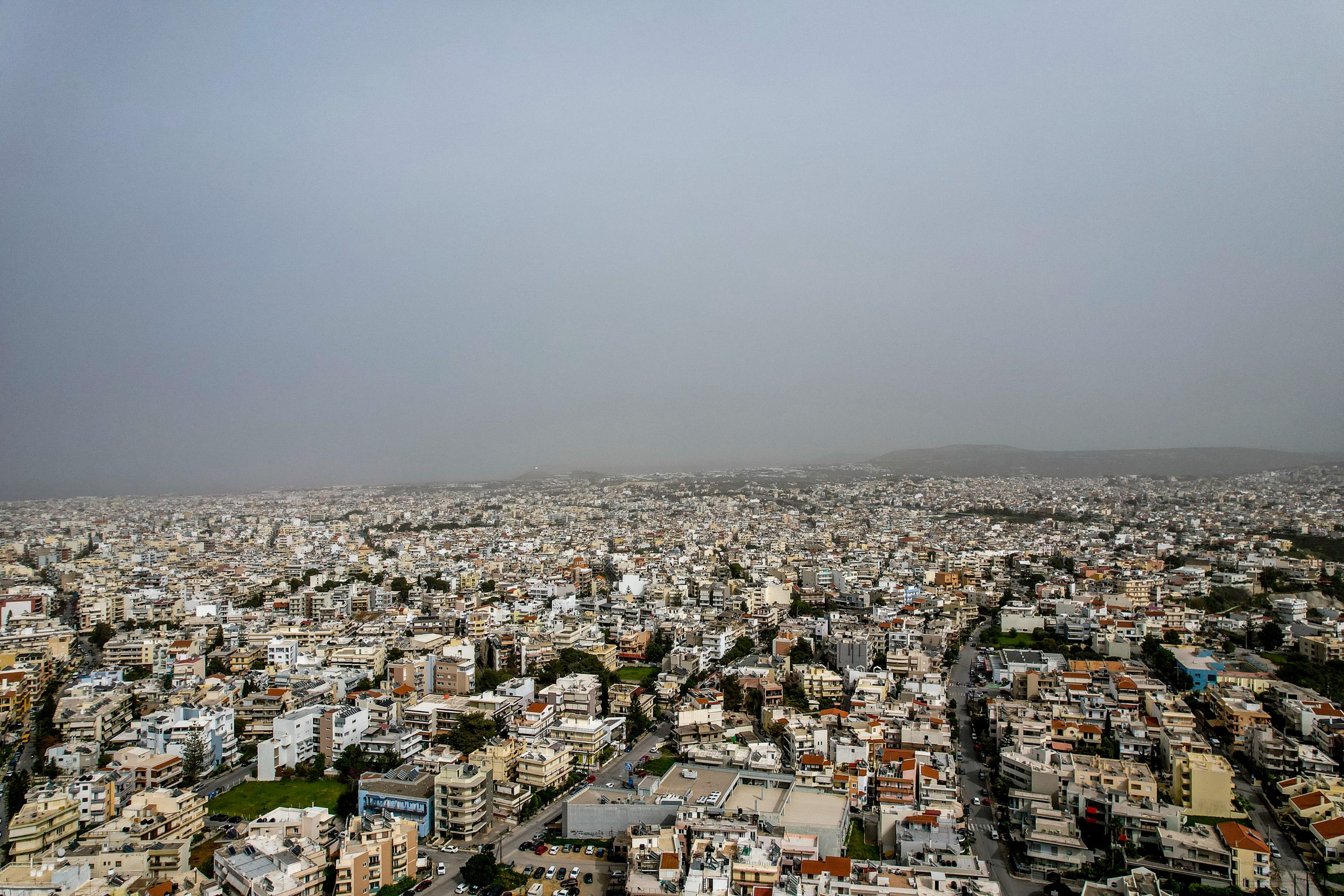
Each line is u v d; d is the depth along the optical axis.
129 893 199.00
